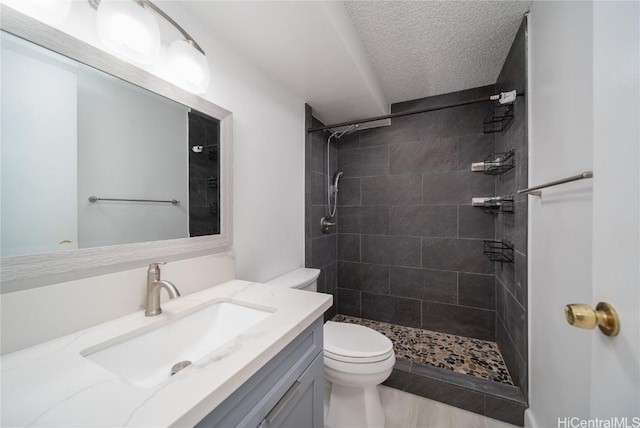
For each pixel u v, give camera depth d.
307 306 0.82
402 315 2.26
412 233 2.22
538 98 1.14
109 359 0.62
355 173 2.42
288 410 0.68
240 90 1.28
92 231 0.73
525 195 1.28
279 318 0.73
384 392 1.52
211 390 0.43
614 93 0.43
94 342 0.61
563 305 0.89
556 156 0.95
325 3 1.02
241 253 1.29
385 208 2.31
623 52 0.41
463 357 1.73
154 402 0.41
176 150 0.96
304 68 1.42
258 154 1.41
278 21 1.06
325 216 2.27
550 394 1.00
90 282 0.69
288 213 1.69
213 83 1.13
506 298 1.66
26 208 0.60
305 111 1.88
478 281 2.01
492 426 1.27
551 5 1.00
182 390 0.43
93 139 0.73
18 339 0.56
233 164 1.21
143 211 0.85
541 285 1.10
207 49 1.09
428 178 2.16
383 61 1.65
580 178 0.70
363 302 2.40
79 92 0.70
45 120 0.64
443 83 1.93
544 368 1.06
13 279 0.56
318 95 1.78
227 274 1.13
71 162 0.68
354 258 2.43
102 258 0.72
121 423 0.37
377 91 1.86
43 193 0.63
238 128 1.26
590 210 0.73
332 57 1.32
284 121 1.63
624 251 0.40
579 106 0.79
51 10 0.61
